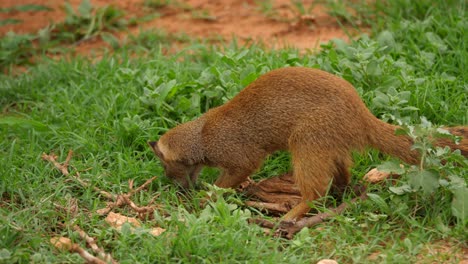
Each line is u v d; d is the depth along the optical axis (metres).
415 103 10.68
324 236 8.40
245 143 9.54
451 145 9.02
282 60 12.14
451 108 10.64
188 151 9.77
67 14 15.64
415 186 8.45
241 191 10.02
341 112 8.92
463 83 11.27
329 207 9.35
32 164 10.07
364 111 9.12
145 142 10.63
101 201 9.55
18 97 12.58
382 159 10.09
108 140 10.81
